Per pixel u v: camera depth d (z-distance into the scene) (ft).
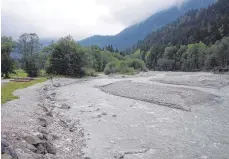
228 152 54.19
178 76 263.08
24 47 253.24
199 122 78.28
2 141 37.14
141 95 130.11
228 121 79.46
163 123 77.25
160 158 51.03
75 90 159.02
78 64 269.23
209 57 368.48
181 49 451.94
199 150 55.21
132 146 57.67
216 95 133.18
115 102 114.21
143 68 408.67
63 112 91.61
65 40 271.08
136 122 78.54
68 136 62.64
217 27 477.77
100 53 415.85
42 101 103.96
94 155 51.88
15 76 236.63
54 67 261.44
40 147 47.42
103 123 77.41
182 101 111.34
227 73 301.84
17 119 65.10
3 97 101.76
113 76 291.58
